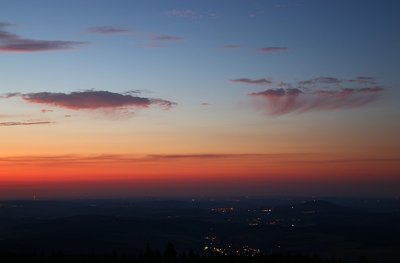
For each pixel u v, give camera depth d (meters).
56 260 123.56
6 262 119.19
